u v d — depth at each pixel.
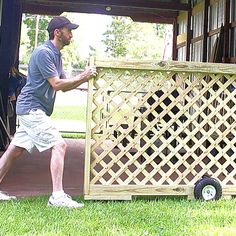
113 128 4.21
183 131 4.35
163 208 3.90
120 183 4.25
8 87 7.92
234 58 8.41
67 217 3.51
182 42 11.56
